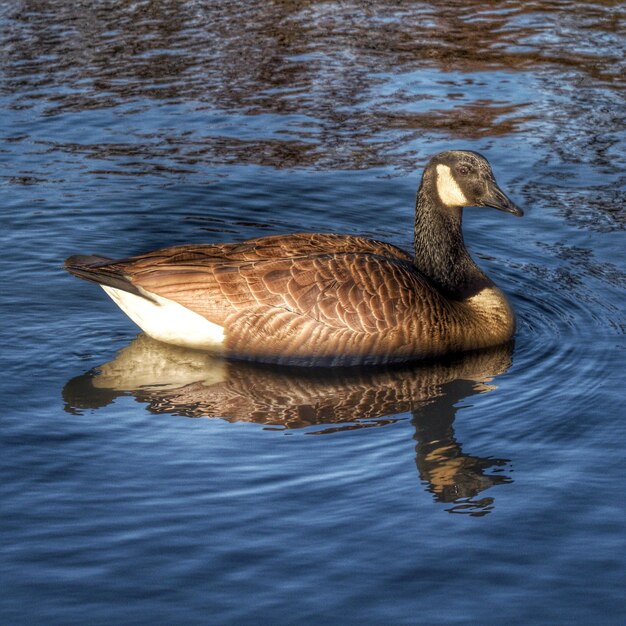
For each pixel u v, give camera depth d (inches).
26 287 418.9
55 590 242.7
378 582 246.8
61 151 555.2
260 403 339.3
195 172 536.7
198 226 484.1
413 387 353.7
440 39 729.6
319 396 346.3
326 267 364.5
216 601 239.5
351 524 270.4
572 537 264.7
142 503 279.1
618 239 474.0
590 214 497.0
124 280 360.2
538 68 675.4
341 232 483.5
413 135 581.9
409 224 492.1
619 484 289.4
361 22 764.0
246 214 497.7
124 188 515.5
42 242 458.6
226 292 362.9
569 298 423.8
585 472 296.0
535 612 236.1
